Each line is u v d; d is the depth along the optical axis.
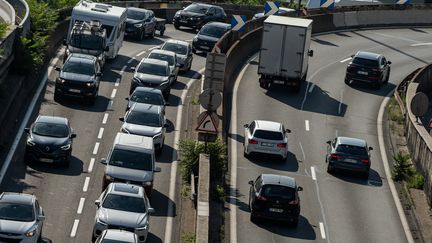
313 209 62.88
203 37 109.31
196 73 98.81
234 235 55.50
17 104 75.38
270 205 56.84
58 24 102.19
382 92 99.81
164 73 85.62
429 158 69.12
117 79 90.31
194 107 84.31
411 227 61.91
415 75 99.44
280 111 87.38
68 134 64.00
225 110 83.62
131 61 99.25
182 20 126.06
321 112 89.00
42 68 88.94
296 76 92.50
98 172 63.69
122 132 68.69
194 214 57.88
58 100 79.31
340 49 120.31
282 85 93.00
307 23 93.81
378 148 80.06
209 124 62.31
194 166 63.69
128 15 113.81
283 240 55.81
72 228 52.97
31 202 48.31
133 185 53.06
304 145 78.25
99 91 84.75
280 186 57.31
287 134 80.62
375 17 138.25
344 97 95.62
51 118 64.94
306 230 58.38
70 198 57.88
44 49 90.81
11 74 81.00
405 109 87.62
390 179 72.00
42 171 61.84
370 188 69.12
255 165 70.81
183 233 54.25
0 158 62.91
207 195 54.94
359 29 135.00
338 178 70.56
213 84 65.19
